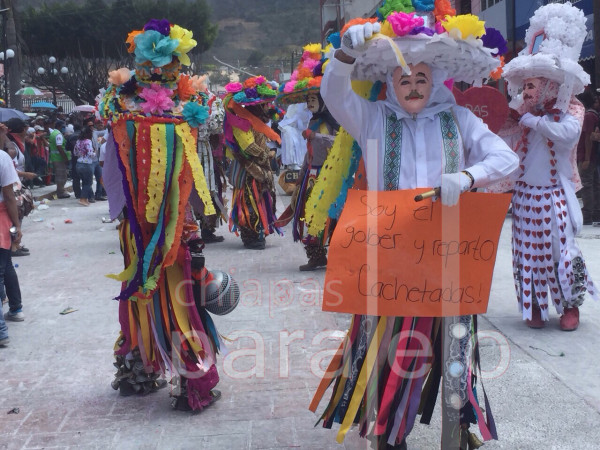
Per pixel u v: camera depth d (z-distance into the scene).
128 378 4.29
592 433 3.62
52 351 5.21
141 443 3.68
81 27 48.81
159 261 3.89
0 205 5.65
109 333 5.61
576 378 4.35
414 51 2.96
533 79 5.05
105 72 50.50
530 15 14.91
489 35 3.41
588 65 13.78
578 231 5.20
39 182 18.06
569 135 4.99
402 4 3.06
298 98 7.31
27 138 17.27
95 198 15.68
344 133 3.37
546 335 5.18
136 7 49.97
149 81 3.87
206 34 55.06
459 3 19.44
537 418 3.81
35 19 48.28
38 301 6.69
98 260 8.68
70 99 54.91
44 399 4.30
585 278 5.25
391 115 3.13
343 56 2.94
